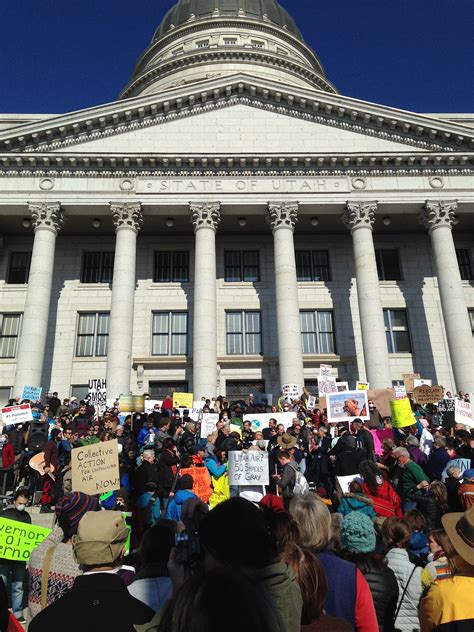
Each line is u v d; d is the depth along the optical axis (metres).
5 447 16.06
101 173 31.97
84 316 34.44
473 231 36.66
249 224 34.88
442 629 3.67
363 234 31.53
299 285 35.25
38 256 30.36
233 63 57.41
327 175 32.53
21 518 8.85
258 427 20.03
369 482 9.40
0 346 33.56
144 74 61.56
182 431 18.44
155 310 34.50
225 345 33.78
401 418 17.69
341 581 4.19
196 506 8.39
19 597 8.62
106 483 9.85
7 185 31.50
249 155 31.94
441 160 32.66
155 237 36.25
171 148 33.09
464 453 13.57
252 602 2.30
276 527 4.27
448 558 4.16
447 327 30.31
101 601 3.38
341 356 33.22
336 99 33.59
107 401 25.34
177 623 2.31
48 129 31.95
